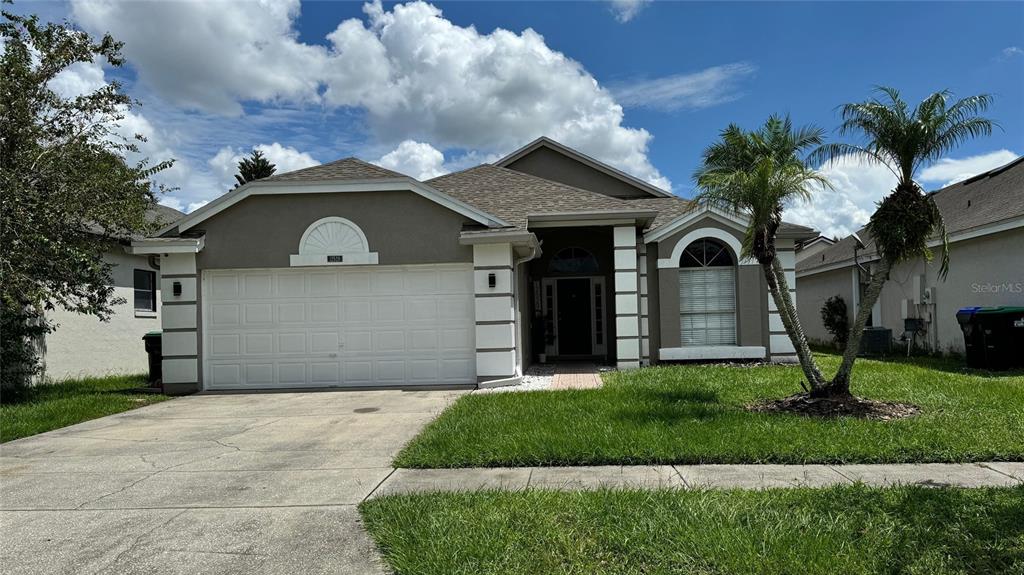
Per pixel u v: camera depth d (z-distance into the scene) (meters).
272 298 12.12
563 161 18.23
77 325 14.98
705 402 8.62
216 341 12.12
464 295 11.95
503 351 11.55
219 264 12.03
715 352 13.73
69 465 6.65
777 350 13.73
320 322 12.07
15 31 11.02
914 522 4.30
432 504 4.89
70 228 11.21
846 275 20.66
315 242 11.96
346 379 12.02
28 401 11.22
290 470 6.24
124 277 16.75
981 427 6.89
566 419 7.63
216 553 4.24
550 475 5.76
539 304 16.42
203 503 5.28
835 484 5.18
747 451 6.08
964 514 4.43
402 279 12.04
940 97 7.99
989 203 15.11
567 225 13.62
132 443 7.65
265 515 4.95
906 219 8.12
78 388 13.17
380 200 11.94
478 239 11.45
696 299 14.07
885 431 6.75
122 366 16.58
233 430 8.27
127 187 11.84
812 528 4.21
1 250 9.83
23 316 11.43
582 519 4.45
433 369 11.96
